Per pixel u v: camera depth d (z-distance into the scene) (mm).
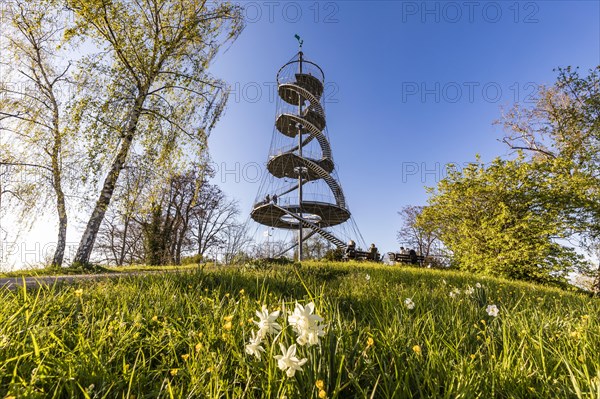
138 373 1392
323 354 1305
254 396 1265
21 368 1285
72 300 2525
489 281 7746
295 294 3570
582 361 1376
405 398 1146
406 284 6055
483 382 1274
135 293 3135
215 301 2771
